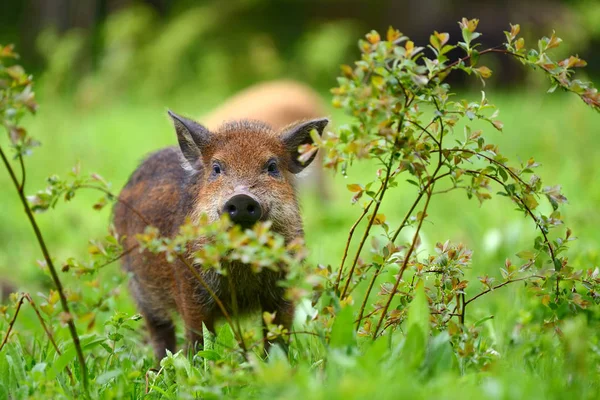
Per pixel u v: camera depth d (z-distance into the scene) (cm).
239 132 952
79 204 1909
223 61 3766
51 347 868
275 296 914
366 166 2239
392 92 661
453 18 4150
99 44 4262
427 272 764
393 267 1104
